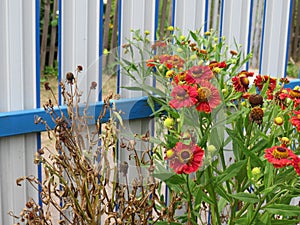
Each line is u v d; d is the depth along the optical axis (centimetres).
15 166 212
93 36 223
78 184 178
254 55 702
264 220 183
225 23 262
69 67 219
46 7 612
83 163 175
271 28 281
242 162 171
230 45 265
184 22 248
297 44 755
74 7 215
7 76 203
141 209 179
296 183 179
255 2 694
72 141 179
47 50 632
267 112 186
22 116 205
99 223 179
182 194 186
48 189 177
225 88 200
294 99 180
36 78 211
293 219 201
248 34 273
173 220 196
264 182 167
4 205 212
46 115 211
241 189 186
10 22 200
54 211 273
